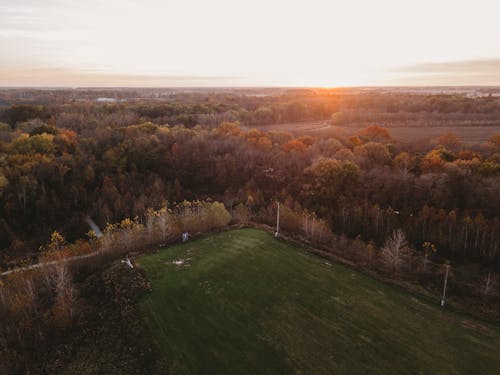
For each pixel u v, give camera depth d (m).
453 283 41.12
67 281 36.72
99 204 70.50
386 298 36.50
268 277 38.72
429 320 33.44
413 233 58.62
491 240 52.84
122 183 77.12
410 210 62.66
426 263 49.94
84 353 29.23
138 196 75.19
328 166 73.25
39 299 36.88
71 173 77.19
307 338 30.11
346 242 52.41
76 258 44.16
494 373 27.36
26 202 68.88
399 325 32.38
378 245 58.78
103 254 43.78
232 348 28.80
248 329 30.91
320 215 66.75
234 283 37.19
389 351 29.09
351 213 63.66
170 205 74.31
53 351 29.73
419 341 30.45
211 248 45.00
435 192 64.12
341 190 71.94
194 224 51.69
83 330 31.55
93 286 37.34
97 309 33.78
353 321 32.53
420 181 66.38
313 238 51.53
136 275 37.41
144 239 47.62
